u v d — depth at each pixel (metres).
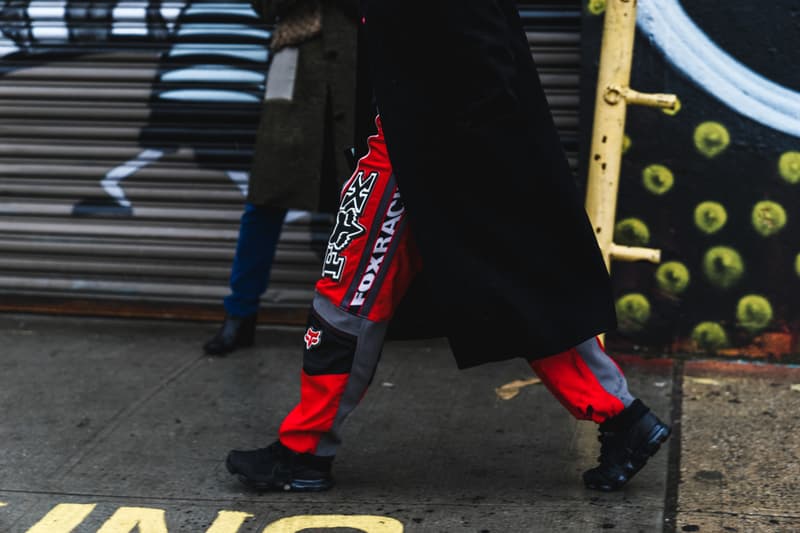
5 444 3.29
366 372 2.75
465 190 2.56
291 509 2.80
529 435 3.28
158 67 4.32
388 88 2.54
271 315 4.43
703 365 3.80
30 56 4.39
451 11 2.35
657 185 3.76
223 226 4.41
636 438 2.75
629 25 3.09
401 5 2.48
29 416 3.52
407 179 2.54
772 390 3.54
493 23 2.37
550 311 2.62
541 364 2.74
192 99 4.32
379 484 2.95
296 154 3.77
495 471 3.01
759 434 3.19
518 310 2.57
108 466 3.12
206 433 3.36
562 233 2.62
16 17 4.39
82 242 4.51
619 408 2.75
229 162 4.35
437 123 2.52
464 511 2.76
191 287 4.48
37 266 4.57
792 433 3.18
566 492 2.85
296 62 3.76
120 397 3.69
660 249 3.80
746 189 3.69
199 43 4.29
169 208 4.44
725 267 3.77
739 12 3.58
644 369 3.78
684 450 3.10
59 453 3.21
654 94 3.39
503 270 2.61
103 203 4.48
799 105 3.59
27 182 4.52
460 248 2.56
